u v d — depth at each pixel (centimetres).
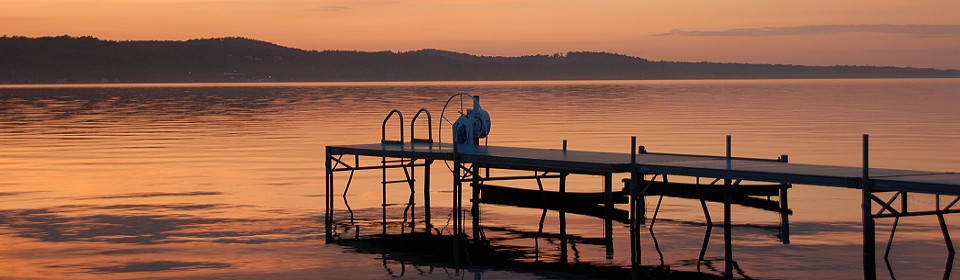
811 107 8756
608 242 2119
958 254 1919
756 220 2350
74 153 4303
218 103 10994
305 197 2820
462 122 2688
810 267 1853
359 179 3219
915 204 2539
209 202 2712
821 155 3984
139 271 1856
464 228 2338
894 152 4091
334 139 5119
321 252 2045
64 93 17088
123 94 16000
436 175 3334
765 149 4272
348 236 2230
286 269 1886
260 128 6128
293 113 8300
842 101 10306
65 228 2294
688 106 9138
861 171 1908
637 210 2105
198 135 5450
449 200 2780
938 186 1675
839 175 1834
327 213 2520
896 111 7794
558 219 2445
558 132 5450
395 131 5884
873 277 1761
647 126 5959
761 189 2231
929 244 2012
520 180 3164
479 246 2111
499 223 2402
